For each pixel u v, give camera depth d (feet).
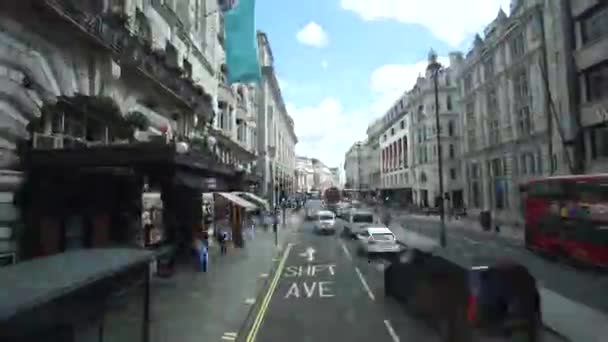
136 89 66.39
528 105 140.26
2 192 40.73
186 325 39.96
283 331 39.75
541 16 130.72
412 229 141.38
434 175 253.44
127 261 23.50
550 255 79.92
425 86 264.11
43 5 41.09
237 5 90.33
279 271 71.77
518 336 31.68
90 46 52.19
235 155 146.72
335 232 146.30
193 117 92.02
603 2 102.89
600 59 103.50
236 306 47.14
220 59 127.95
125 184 54.90
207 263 73.77
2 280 18.47
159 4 75.77
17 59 40.57
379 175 406.00
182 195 72.33
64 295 17.65
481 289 32.07
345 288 58.54
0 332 15.51
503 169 159.84
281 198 283.38
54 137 48.75
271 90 263.90
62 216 48.96
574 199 72.74
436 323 38.09
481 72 178.91
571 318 41.24
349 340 36.96
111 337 34.27
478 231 135.44
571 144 114.32
